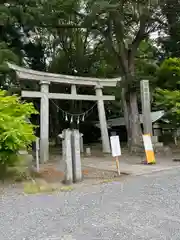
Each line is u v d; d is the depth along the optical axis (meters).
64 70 21.56
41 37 20.97
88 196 5.36
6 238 3.27
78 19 17.66
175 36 15.52
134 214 4.03
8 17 14.05
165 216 3.89
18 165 7.31
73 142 7.29
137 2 13.34
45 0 14.55
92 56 21.41
